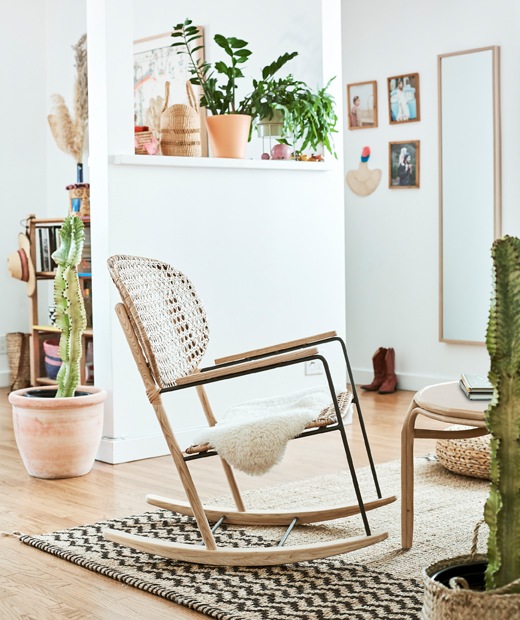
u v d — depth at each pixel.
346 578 2.48
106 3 3.86
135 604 2.35
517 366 1.74
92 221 4.00
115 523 3.01
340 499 3.26
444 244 5.41
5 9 6.23
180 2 5.54
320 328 4.67
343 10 5.89
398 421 4.69
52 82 6.36
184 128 4.18
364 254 5.89
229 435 2.54
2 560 2.69
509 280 1.75
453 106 5.32
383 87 5.70
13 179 6.28
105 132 3.89
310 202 4.61
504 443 1.76
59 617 2.26
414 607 2.26
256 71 5.18
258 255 4.41
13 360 5.91
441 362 5.51
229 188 4.29
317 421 2.57
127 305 2.56
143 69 5.81
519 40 5.04
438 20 5.39
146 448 4.02
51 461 3.61
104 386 3.97
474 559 1.89
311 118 4.54
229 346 4.31
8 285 6.24
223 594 2.38
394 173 5.67
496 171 5.16
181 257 4.13
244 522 2.98
